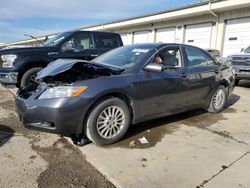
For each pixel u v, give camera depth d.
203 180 2.75
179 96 4.39
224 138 3.93
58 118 3.15
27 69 6.21
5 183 2.62
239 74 8.93
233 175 2.86
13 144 3.56
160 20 16.98
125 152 3.38
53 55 6.49
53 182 2.67
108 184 2.67
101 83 3.41
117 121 3.65
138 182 2.70
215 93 5.21
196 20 15.12
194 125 4.53
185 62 4.57
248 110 5.68
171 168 2.99
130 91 3.65
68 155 3.28
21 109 3.42
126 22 19.30
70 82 3.39
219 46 13.93
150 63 3.92
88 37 7.27
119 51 4.58
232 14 13.20
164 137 3.92
